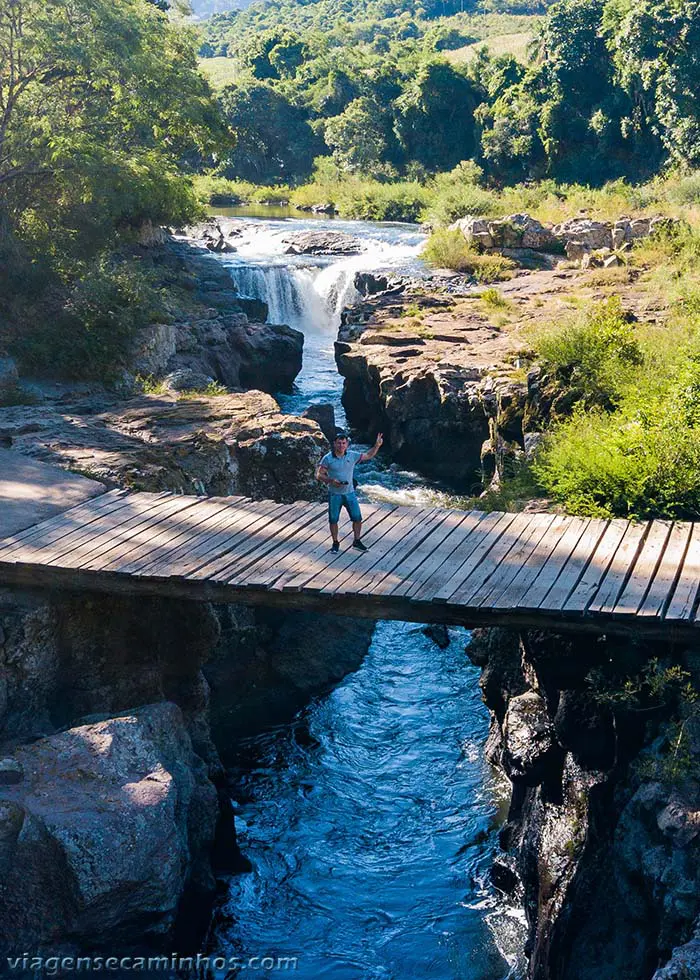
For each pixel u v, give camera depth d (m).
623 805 10.89
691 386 17.89
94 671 14.48
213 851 13.84
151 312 29.92
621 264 41.38
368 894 13.38
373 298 38.69
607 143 77.25
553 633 12.44
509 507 16.95
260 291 43.97
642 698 11.41
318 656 18.62
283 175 103.31
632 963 9.98
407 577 12.64
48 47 30.20
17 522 15.15
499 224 45.28
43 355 26.77
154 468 18.11
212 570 13.03
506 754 13.85
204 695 15.71
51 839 10.62
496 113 84.56
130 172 33.88
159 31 39.28
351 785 15.58
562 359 22.12
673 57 69.38
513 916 12.80
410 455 28.42
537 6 196.50
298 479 20.45
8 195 32.31
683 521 14.48
